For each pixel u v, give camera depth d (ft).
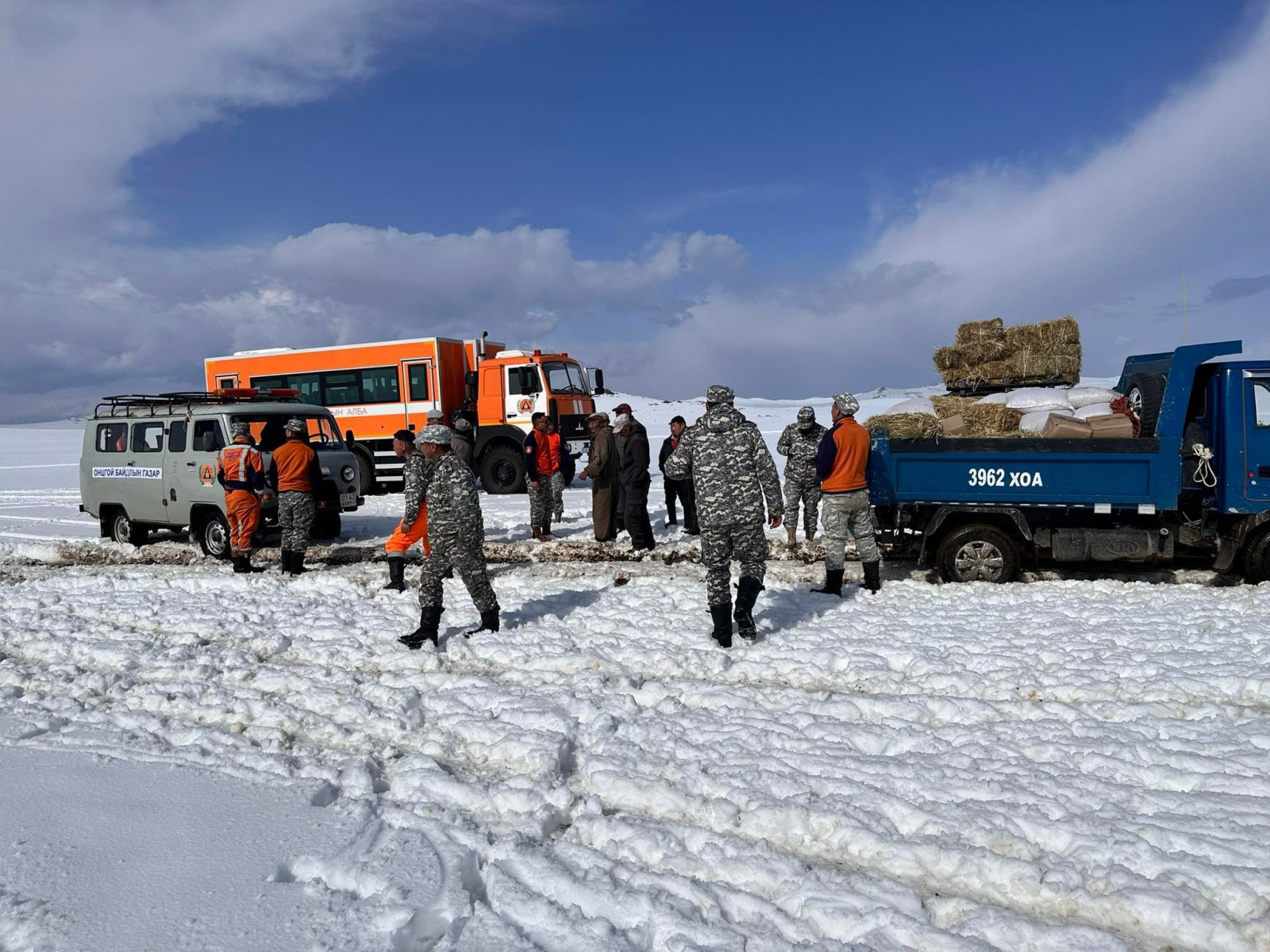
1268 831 10.65
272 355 67.31
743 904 9.51
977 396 32.83
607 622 22.82
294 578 30.94
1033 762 13.02
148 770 13.51
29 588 30.48
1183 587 25.12
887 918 9.07
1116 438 25.76
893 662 18.65
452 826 11.48
